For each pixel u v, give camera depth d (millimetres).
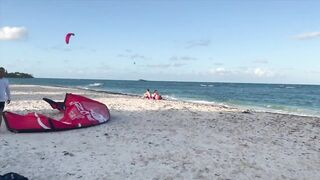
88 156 7254
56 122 9852
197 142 8930
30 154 7258
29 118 9703
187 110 16656
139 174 6230
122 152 7668
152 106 18266
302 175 6516
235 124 12242
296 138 9969
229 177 6254
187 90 68062
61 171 6246
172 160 7164
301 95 52844
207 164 6969
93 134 9555
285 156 7812
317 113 22656
